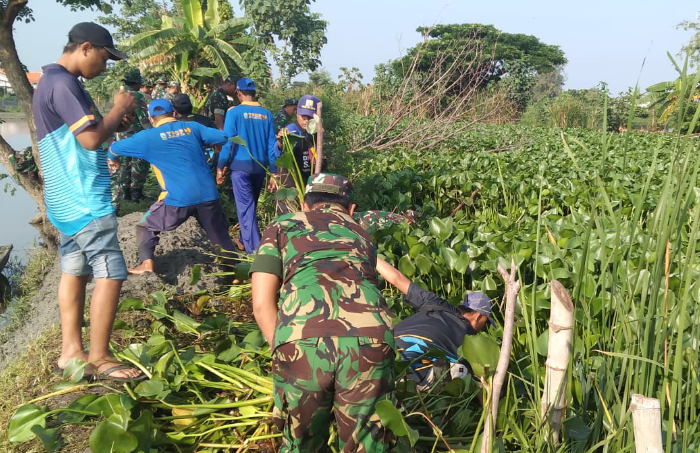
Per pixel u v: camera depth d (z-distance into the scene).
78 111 2.98
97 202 3.12
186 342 4.09
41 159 3.11
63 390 3.11
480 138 16.33
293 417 2.26
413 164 10.77
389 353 2.27
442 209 8.97
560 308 2.27
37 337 4.20
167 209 5.13
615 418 2.40
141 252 5.17
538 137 20.84
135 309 4.06
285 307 2.29
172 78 17.12
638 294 3.27
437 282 4.70
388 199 8.14
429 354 3.22
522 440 2.47
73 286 3.33
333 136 11.05
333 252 2.40
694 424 2.38
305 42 43.47
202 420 3.02
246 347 3.45
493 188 8.28
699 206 2.06
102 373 3.21
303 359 2.18
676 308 2.36
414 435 2.29
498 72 51.09
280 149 6.26
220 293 5.20
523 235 5.61
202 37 16.45
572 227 5.42
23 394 3.29
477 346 2.48
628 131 2.04
